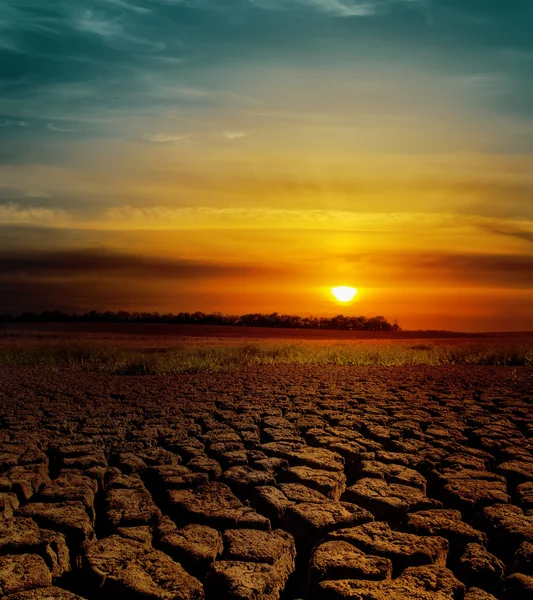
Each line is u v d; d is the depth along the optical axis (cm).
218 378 1523
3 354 2328
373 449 670
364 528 414
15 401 1046
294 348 2416
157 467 571
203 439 710
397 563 370
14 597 314
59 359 2212
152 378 1530
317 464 586
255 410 937
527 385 1354
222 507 464
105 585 338
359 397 1102
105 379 1509
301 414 910
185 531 408
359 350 2422
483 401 1070
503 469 580
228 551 380
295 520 444
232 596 323
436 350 2417
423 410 955
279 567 368
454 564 392
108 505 466
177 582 333
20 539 382
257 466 585
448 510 457
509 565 377
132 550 376
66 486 508
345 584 331
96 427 785
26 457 603
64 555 380
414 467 598
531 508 470
